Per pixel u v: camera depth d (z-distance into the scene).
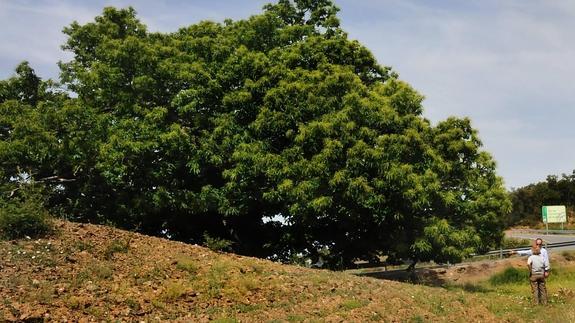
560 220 54.47
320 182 16.98
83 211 20.03
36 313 7.99
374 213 17.31
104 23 22.48
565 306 14.06
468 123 19.27
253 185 18.38
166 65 19.25
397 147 17.08
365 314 10.47
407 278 20.42
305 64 20.28
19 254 10.22
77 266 10.38
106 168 17.88
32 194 14.58
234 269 12.16
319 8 23.00
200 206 18.72
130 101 19.05
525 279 22.42
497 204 18.42
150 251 12.38
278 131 18.53
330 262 21.06
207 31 21.91
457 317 11.82
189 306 9.63
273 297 10.75
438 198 17.42
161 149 18.19
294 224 20.16
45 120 18.73
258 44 21.45
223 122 18.62
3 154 17.81
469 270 23.98
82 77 19.66
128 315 8.73
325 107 18.09
